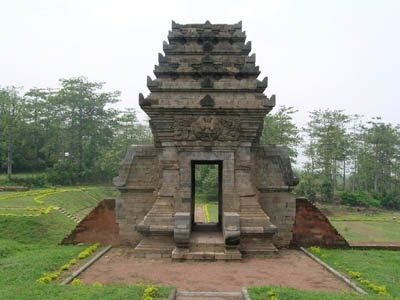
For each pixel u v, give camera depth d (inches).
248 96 823.7
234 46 873.5
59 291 526.3
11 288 550.6
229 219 779.4
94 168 3302.2
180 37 887.7
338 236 926.4
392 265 745.6
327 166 2787.9
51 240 1163.9
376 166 3152.1
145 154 920.3
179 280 615.8
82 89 3363.7
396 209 2755.9
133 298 486.6
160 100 820.0
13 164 3211.1
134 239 910.4
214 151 827.4
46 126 3309.5
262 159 911.7
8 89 3093.0
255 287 542.0
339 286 592.1
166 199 819.4
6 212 1375.5
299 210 935.0
